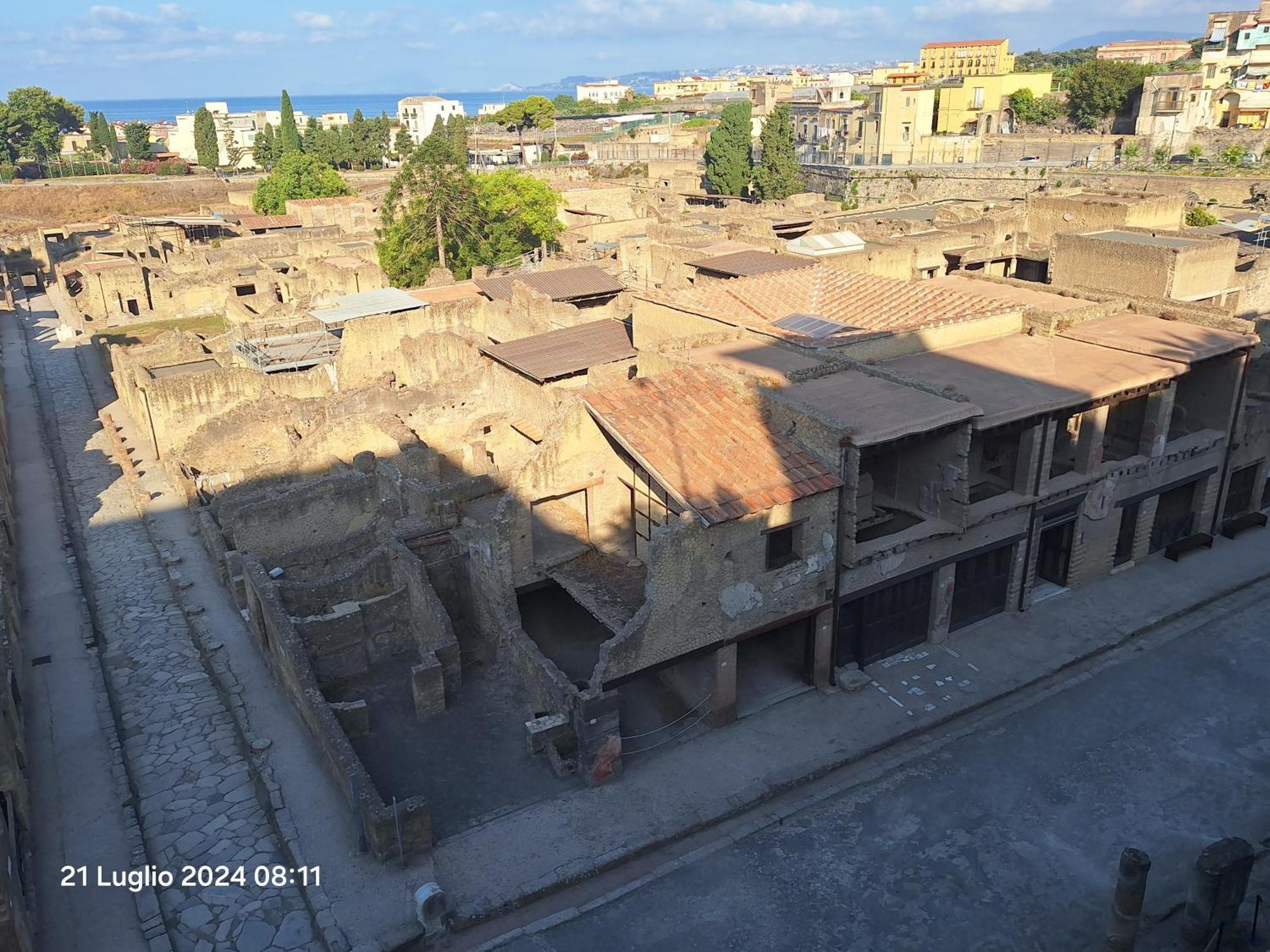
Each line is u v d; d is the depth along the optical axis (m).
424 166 87.44
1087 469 36.31
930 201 95.31
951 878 25.62
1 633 30.97
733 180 117.00
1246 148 101.88
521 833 27.02
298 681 29.94
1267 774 29.09
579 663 34.09
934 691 32.78
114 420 61.91
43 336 85.88
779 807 28.20
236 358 63.62
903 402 31.98
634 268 71.94
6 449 56.09
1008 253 63.53
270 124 191.00
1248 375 43.09
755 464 30.05
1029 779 29.08
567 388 44.62
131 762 30.36
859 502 33.50
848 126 127.19
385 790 28.78
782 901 25.05
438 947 23.88
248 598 36.09
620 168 146.62
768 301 44.38
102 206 152.88
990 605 36.66
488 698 32.84
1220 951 22.44
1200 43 170.38
